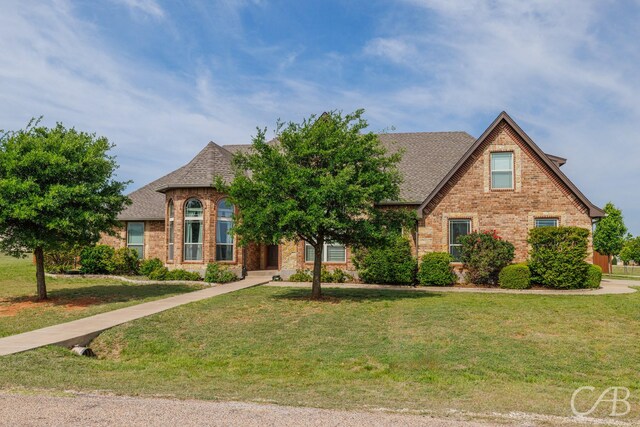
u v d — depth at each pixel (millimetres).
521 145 22578
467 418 6883
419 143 29359
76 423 6117
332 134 17156
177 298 18219
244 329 13453
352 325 13797
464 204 22938
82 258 26422
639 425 6895
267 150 17281
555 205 22172
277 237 16391
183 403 7258
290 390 8672
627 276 33031
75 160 17531
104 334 12797
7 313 16047
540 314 14805
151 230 28438
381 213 18234
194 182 24172
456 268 22766
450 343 12016
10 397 7387
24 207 15945
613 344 11953
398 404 7688
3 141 17641
